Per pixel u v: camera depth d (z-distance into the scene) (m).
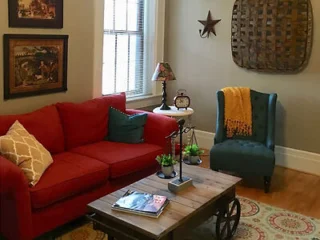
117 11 4.58
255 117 4.24
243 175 3.86
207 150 5.09
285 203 3.61
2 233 2.70
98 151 3.43
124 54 4.77
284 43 4.31
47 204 2.70
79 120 3.56
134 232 2.30
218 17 4.79
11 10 3.29
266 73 4.55
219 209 2.80
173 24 5.18
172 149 3.75
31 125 3.17
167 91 5.36
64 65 3.81
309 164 4.42
